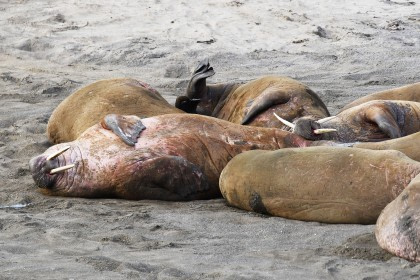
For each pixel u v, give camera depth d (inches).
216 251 957.2
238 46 2536.9
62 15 2856.8
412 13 2933.1
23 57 2500.0
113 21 2787.9
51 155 1232.2
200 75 1573.6
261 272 871.1
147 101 1483.8
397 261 874.1
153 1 3019.2
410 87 1541.6
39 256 944.3
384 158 1018.1
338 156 1047.0
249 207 1112.8
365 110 1339.8
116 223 1087.0
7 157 1473.9
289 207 1064.2
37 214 1139.3
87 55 2485.2
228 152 1240.8
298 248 956.0
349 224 1024.9
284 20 2805.1
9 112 1833.2
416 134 1160.8
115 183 1214.3
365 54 2431.1
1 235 1039.6
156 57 2443.4
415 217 866.1
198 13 2874.0
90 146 1243.8
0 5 2977.4
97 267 897.5
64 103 1510.8
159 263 910.4
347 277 849.5
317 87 2091.5
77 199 1227.9
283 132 1264.8
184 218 1101.1
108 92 1489.9
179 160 1209.4
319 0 3073.3
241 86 1605.6
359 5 3034.0
